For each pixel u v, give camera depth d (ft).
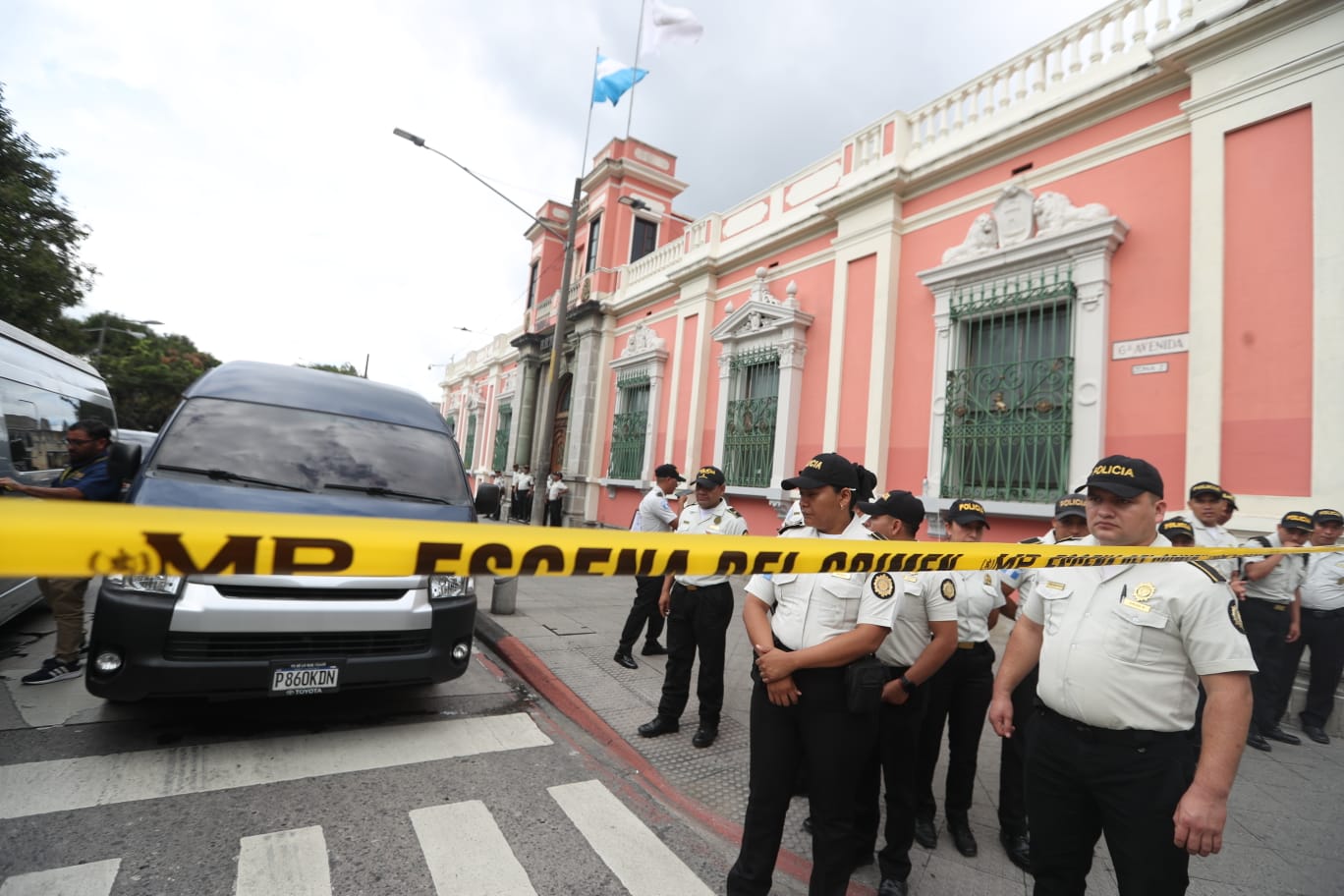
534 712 13.82
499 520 61.77
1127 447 19.07
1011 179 23.02
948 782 9.79
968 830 9.59
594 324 50.29
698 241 41.01
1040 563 5.87
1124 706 5.84
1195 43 17.94
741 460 33.99
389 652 11.46
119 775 9.52
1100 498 6.80
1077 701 6.09
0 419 15.39
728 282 37.81
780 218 34.32
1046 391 20.95
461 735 12.19
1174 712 5.78
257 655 10.43
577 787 10.61
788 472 30.71
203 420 13.05
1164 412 18.42
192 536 2.85
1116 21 20.76
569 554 3.91
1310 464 15.49
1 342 15.75
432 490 14.01
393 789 9.92
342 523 3.25
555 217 67.10
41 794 8.85
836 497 7.66
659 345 42.22
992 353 22.86
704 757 12.01
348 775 10.20
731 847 9.28
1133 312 19.39
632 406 46.29
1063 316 21.01
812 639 7.11
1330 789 11.85
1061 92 22.03
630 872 8.39
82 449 13.79
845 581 7.14
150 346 115.44
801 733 7.02
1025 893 8.50
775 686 6.81
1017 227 22.24
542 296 66.64
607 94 46.19
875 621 6.82
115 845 7.91
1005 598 11.95
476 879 7.93
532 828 9.23
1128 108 20.22
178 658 9.99
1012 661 7.54
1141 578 6.13
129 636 9.80
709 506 14.89
